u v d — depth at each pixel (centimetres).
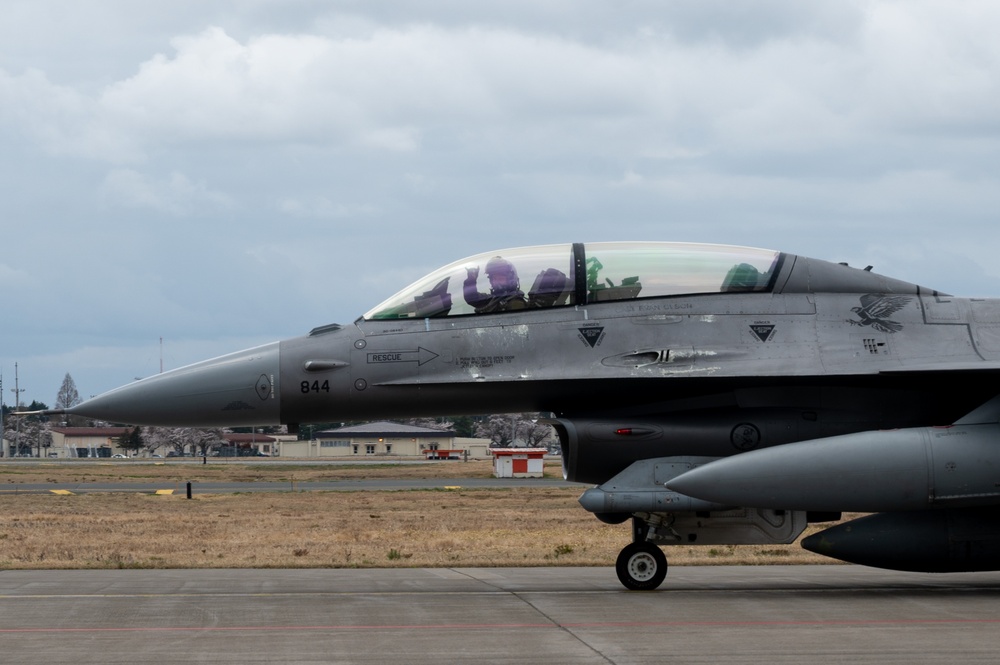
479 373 4281
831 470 3962
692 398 4438
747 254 4528
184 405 4362
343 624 3428
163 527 7875
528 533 7181
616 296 4394
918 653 2950
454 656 2930
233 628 3356
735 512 4297
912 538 4181
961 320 4438
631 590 4288
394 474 19462
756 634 3247
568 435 4316
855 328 4369
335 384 4328
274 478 17950
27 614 3625
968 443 4003
